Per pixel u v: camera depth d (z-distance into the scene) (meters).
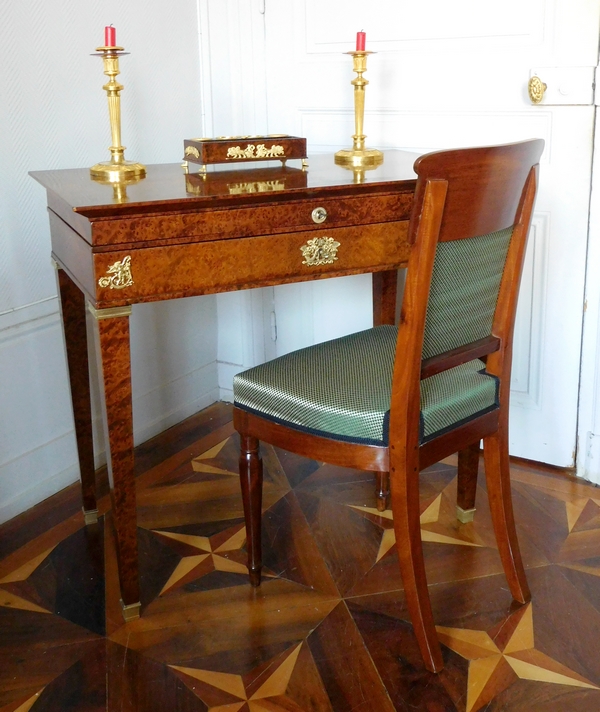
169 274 1.33
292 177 1.55
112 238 1.26
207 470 2.09
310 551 1.71
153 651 1.41
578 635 1.42
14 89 1.74
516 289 1.39
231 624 1.48
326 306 2.35
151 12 2.07
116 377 1.34
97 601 1.55
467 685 1.31
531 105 1.84
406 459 1.26
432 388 1.34
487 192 1.20
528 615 1.48
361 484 2.00
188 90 2.25
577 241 1.87
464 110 1.94
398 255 1.54
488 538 1.74
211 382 2.54
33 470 1.93
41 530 1.81
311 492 1.96
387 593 1.56
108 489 2.01
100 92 1.96
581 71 1.76
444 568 1.63
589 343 1.92
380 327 1.73
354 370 1.45
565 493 1.93
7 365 1.82
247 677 1.34
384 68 2.02
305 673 1.35
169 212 1.30
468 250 1.25
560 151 1.83
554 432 2.04
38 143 1.82
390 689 1.31
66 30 1.84
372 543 1.73
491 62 1.87
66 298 1.65
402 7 1.96
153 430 2.31
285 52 2.16
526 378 2.04
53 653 1.41
